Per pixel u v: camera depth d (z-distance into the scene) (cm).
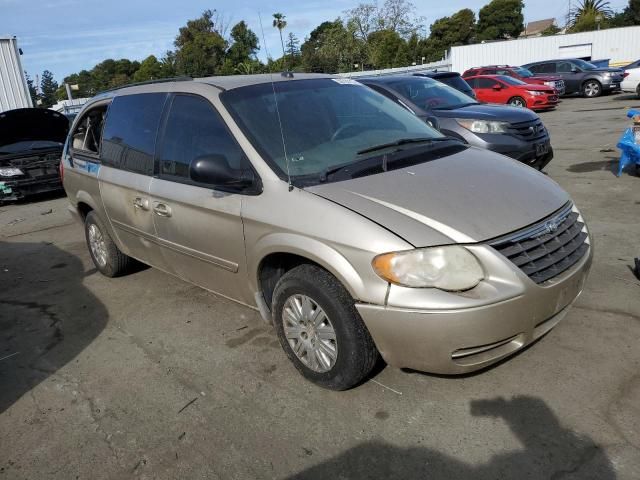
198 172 319
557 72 2248
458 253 255
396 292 257
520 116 708
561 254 285
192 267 386
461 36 6369
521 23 6412
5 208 991
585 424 262
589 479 231
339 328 283
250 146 326
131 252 471
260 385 325
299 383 322
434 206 277
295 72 422
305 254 285
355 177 308
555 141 1130
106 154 462
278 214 299
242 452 270
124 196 432
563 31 6981
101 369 364
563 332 344
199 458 269
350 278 268
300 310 307
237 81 380
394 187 294
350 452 262
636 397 277
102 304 474
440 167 325
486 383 301
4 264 625
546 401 281
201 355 368
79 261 607
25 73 1872
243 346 374
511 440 258
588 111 1648
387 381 312
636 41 2934
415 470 247
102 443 288
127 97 452
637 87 1836
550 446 252
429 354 259
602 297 386
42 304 491
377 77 863
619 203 623
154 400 322
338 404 298
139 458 274
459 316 249
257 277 327
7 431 307
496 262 256
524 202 292
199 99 369
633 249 475
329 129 357
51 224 818
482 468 244
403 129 388
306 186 301
